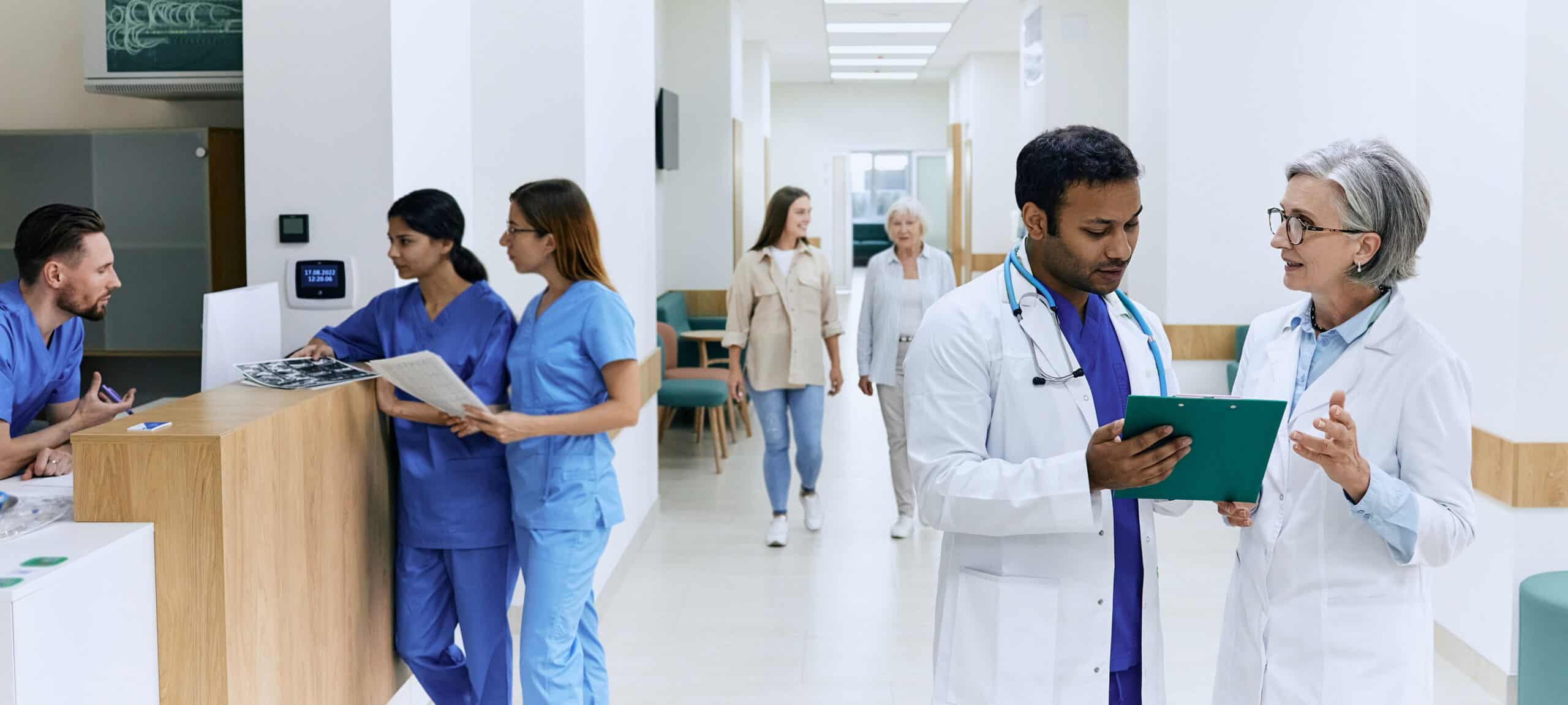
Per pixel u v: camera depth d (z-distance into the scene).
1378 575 1.88
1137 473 1.62
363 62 3.24
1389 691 1.87
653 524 5.55
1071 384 1.81
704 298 9.22
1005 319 1.83
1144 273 6.95
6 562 1.77
